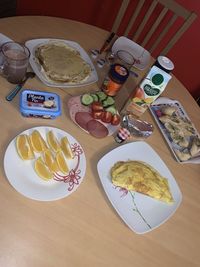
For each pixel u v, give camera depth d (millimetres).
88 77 1183
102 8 2033
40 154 924
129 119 1123
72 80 1140
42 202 849
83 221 858
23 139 919
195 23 1877
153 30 1572
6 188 834
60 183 891
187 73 2162
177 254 894
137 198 951
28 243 772
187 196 1037
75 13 2123
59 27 1338
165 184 1012
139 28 1596
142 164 1024
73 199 888
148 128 1132
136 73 1313
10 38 1195
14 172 858
